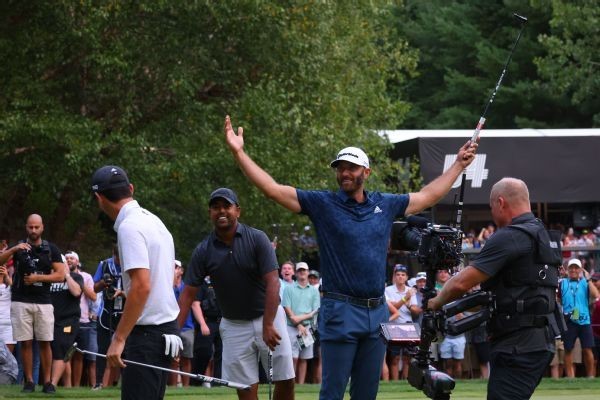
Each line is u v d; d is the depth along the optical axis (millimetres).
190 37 40781
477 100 86938
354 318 15648
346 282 15680
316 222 15961
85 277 30812
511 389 14031
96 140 37906
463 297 14375
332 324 15688
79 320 28156
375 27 59688
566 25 70250
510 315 14094
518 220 14328
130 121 40938
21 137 37719
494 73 86500
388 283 40125
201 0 39219
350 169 15875
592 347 34219
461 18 91812
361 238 15750
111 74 40125
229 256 17250
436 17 91062
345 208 15891
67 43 39062
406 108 53750
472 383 30703
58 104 38875
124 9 39125
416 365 14820
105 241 51125
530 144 38562
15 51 38875
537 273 14102
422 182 38125
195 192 41062
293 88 42719
